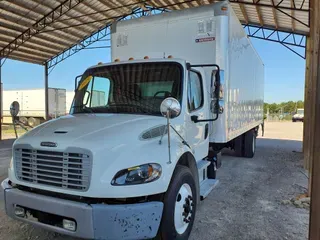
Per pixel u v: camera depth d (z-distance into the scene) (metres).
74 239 3.38
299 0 10.26
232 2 11.55
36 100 26.69
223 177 6.52
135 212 2.56
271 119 41.69
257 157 9.24
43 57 18.67
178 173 3.06
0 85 15.91
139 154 2.74
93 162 2.58
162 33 5.02
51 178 2.76
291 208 4.43
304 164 7.43
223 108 4.80
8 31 14.46
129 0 14.11
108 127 2.99
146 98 3.75
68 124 3.17
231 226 3.77
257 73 9.55
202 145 4.37
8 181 3.20
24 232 3.57
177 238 3.04
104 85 4.03
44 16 13.95
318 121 2.64
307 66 8.78
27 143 2.93
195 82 4.11
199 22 4.75
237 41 5.70
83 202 2.59
